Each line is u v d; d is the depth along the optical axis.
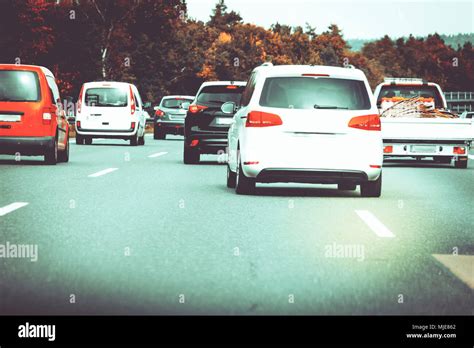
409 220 10.66
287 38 151.00
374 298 6.25
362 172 13.04
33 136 18.95
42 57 60.78
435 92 23.64
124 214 10.84
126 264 7.47
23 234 9.12
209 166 20.16
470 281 6.92
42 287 6.52
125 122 30.77
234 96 20.75
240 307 5.93
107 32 73.25
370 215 11.09
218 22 150.25
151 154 24.95
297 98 13.13
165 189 14.19
